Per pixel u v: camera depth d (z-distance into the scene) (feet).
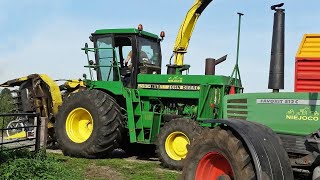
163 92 33.04
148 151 37.01
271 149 15.99
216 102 30.78
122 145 36.81
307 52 16.99
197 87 31.81
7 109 53.42
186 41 35.01
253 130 16.49
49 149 38.19
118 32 34.65
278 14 17.60
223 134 17.10
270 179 15.42
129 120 33.14
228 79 31.14
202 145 17.92
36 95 37.83
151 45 36.06
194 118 32.07
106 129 32.07
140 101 33.73
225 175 17.24
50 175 22.47
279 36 17.61
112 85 34.27
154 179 24.61
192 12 34.91
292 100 17.28
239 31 29.12
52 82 37.40
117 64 34.42
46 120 27.17
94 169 27.02
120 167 28.19
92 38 35.81
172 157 29.91
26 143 34.55
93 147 32.17
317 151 16.24
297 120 17.11
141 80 33.99
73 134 33.65
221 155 17.08
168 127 30.27
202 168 18.02
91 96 32.94
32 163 23.07
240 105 18.97
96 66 35.55
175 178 25.05
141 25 34.50
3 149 25.31
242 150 16.33
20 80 38.83
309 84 16.93
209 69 31.73
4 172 21.62
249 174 15.90
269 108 17.94
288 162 16.07
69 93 37.63
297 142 17.04
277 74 17.62
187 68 34.42
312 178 16.21
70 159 31.32
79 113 33.65
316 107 16.67
